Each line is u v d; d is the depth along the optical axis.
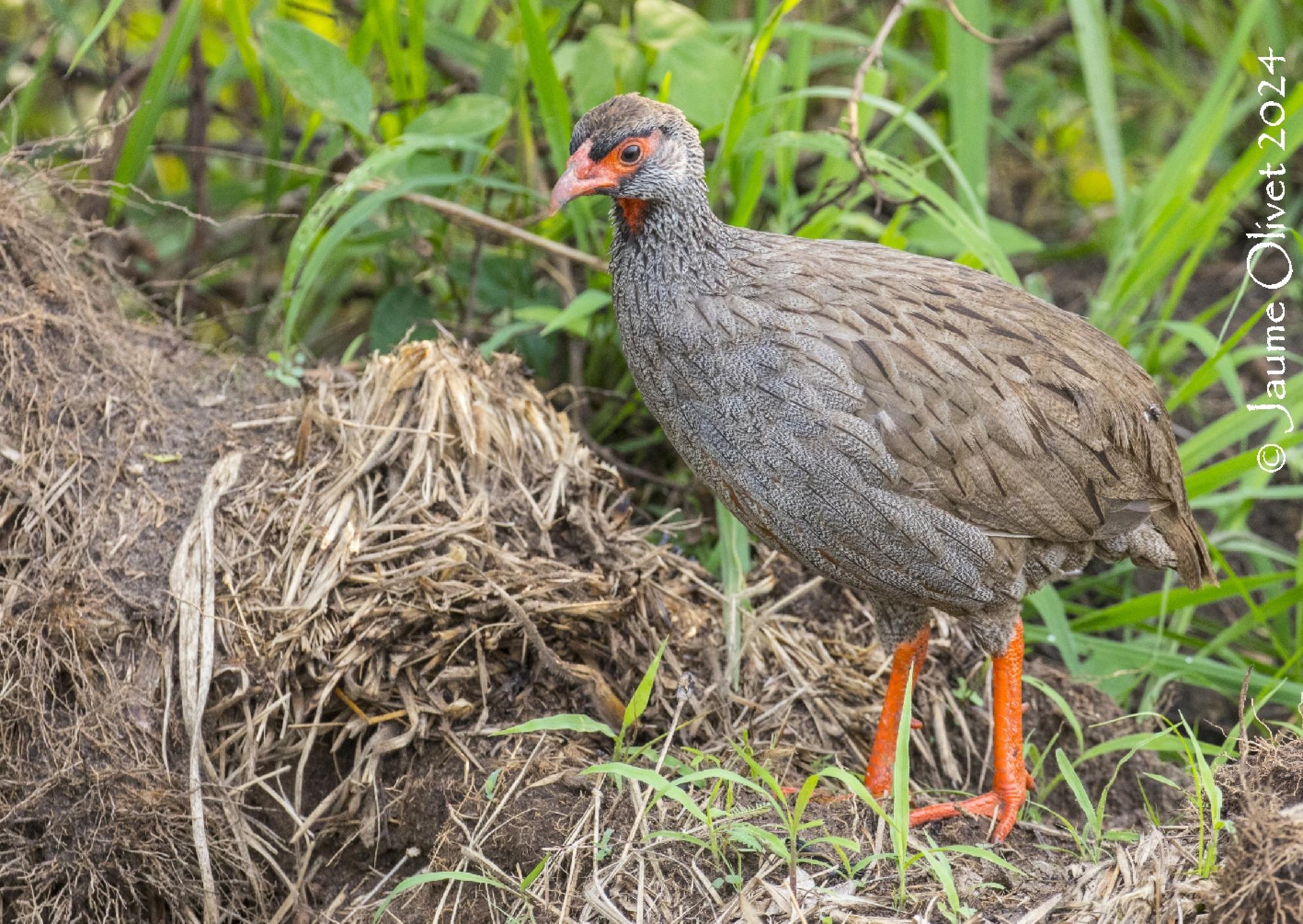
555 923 6.83
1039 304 7.79
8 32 12.59
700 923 6.69
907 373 7.14
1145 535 7.96
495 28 13.12
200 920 7.67
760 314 7.20
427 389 8.67
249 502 8.42
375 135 11.14
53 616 7.75
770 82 10.27
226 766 7.89
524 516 8.57
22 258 8.78
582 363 10.55
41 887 7.47
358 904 7.51
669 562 8.96
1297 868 6.07
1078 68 13.95
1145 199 10.87
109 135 10.06
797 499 7.34
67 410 8.48
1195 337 9.59
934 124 13.11
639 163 7.21
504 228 9.81
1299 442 9.52
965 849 6.98
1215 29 13.23
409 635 8.08
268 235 11.60
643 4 10.02
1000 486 7.26
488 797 7.50
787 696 8.57
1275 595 10.27
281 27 9.71
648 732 8.16
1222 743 9.89
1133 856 6.86
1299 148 13.52
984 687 8.99
